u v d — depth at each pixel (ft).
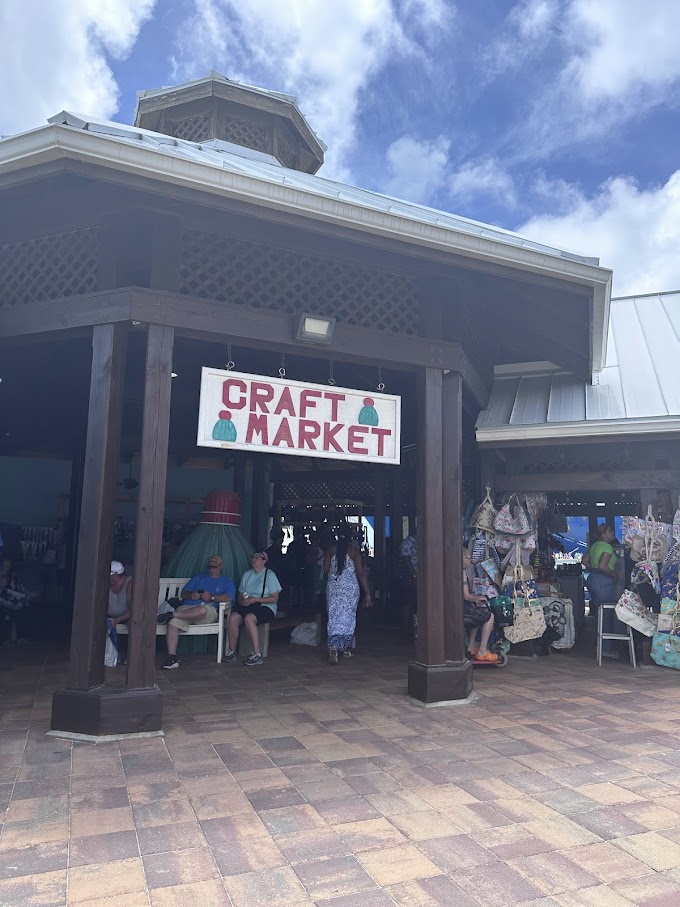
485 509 23.62
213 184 12.62
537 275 16.48
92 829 8.93
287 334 15.03
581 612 28.25
